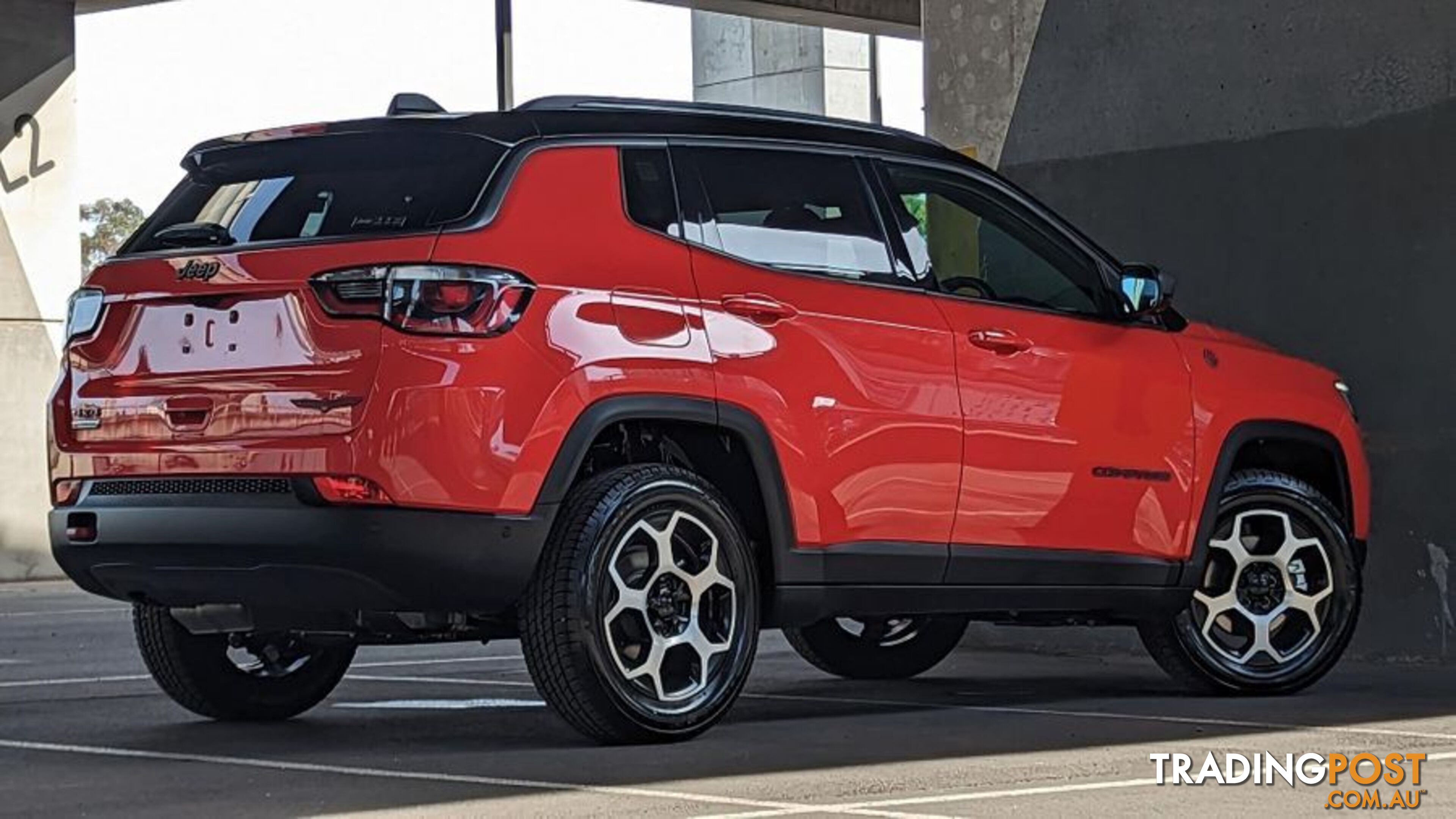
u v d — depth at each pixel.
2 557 19.91
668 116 6.61
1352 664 9.11
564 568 6.04
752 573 6.41
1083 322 7.40
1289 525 7.88
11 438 20.06
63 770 5.80
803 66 43.91
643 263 6.30
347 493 5.81
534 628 6.06
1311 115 9.23
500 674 8.79
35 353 20.33
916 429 6.80
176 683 6.91
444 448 5.82
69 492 6.37
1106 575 7.35
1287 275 9.30
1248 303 9.42
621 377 6.12
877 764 5.84
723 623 6.38
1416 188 8.93
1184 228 9.61
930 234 7.23
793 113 7.00
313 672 7.14
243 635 6.94
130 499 6.18
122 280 6.32
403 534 5.80
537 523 5.96
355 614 6.20
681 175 6.52
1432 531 8.94
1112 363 7.41
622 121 6.47
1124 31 9.80
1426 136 8.90
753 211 6.66
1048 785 5.43
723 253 6.52
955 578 6.94
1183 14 9.60
